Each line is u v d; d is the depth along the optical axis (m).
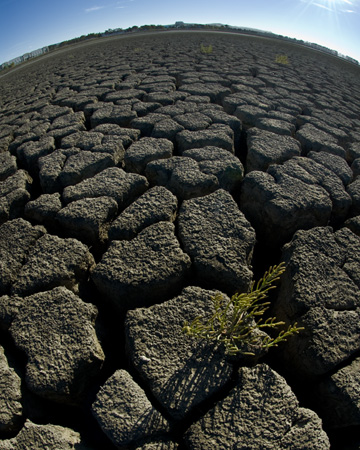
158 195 2.46
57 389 1.47
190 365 1.48
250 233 2.10
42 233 2.26
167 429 1.33
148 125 3.79
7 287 1.93
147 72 6.88
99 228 2.29
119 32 23.73
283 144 3.36
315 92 6.25
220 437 1.29
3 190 2.87
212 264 1.89
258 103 4.64
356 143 3.88
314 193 2.54
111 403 1.38
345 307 1.75
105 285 1.85
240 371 1.48
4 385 1.48
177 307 1.71
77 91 5.93
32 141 3.78
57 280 1.90
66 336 1.63
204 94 5.02
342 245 2.08
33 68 13.29
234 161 2.91
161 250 1.98
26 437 1.35
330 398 1.48
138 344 1.56
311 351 1.57
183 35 16.48
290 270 1.95
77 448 1.35
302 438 1.28
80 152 3.23
